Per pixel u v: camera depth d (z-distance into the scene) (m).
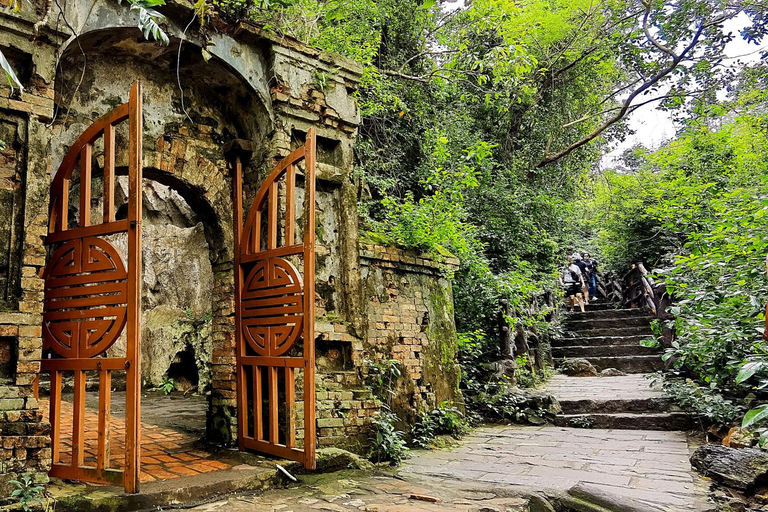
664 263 13.40
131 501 3.77
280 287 5.10
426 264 7.45
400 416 6.67
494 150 12.84
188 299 12.27
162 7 4.96
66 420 7.03
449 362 7.66
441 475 5.04
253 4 5.56
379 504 4.09
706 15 11.17
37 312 4.01
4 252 4.02
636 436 6.83
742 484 4.16
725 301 6.28
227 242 5.79
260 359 5.22
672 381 8.09
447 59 11.54
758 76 12.54
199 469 4.74
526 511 4.04
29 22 4.15
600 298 16.84
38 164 4.17
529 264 11.52
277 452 4.97
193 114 5.75
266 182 5.39
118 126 5.26
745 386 6.59
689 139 12.63
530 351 10.43
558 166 14.02
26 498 3.54
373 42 9.57
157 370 11.27
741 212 6.28
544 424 7.91
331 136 6.16
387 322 6.83
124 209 11.71
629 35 12.20
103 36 4.86
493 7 10.05
